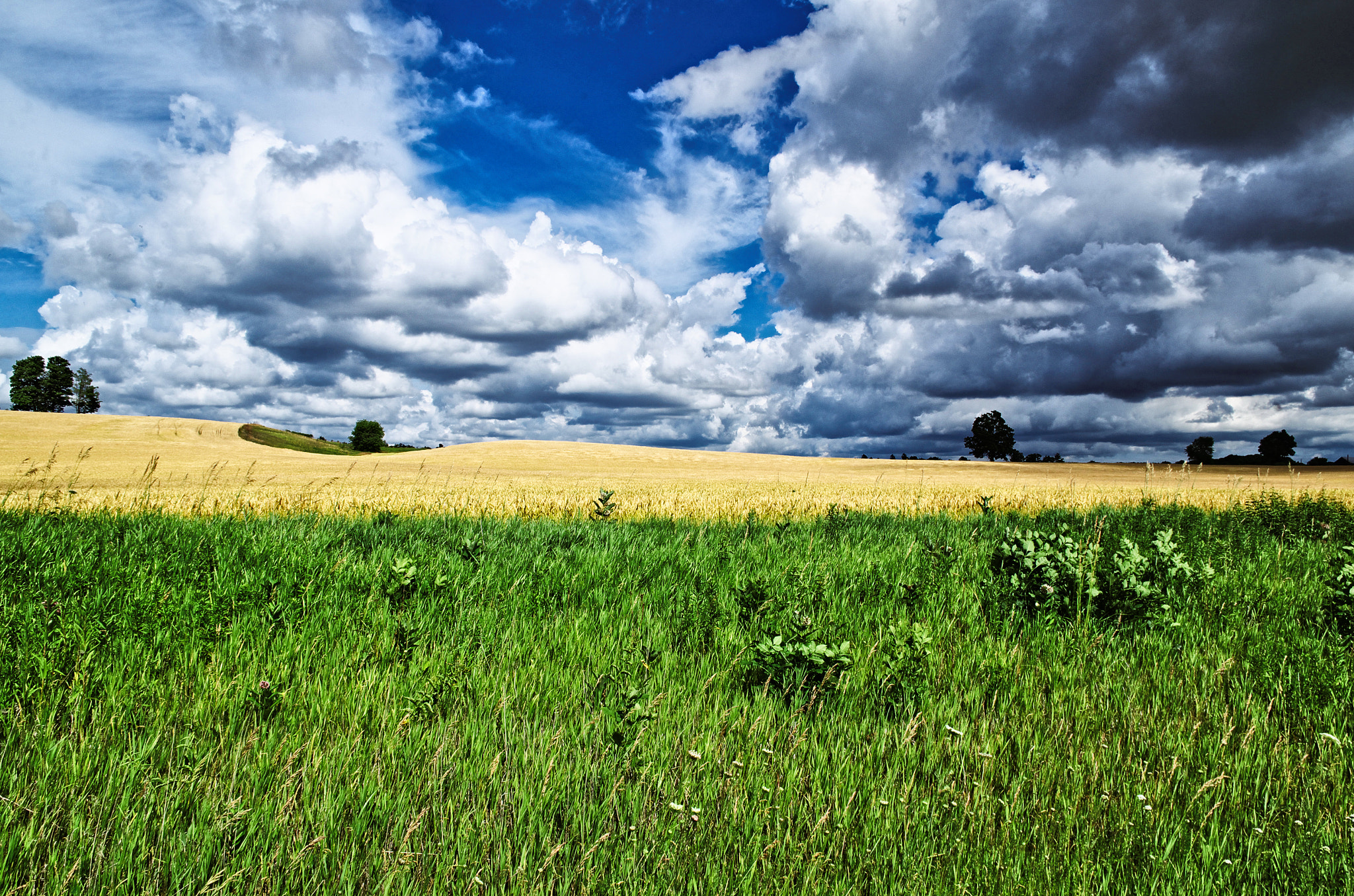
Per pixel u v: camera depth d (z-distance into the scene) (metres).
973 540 9.72
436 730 3.23
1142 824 2.63
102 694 3.55
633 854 2.35
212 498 18.06
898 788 2.88
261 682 3.48
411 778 2.82
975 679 4.20
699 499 21.47
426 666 4.03
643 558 7.41
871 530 11.05
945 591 6.27
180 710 3.46
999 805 2.78
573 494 22.56
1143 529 10.52
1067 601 5.31
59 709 3.41
